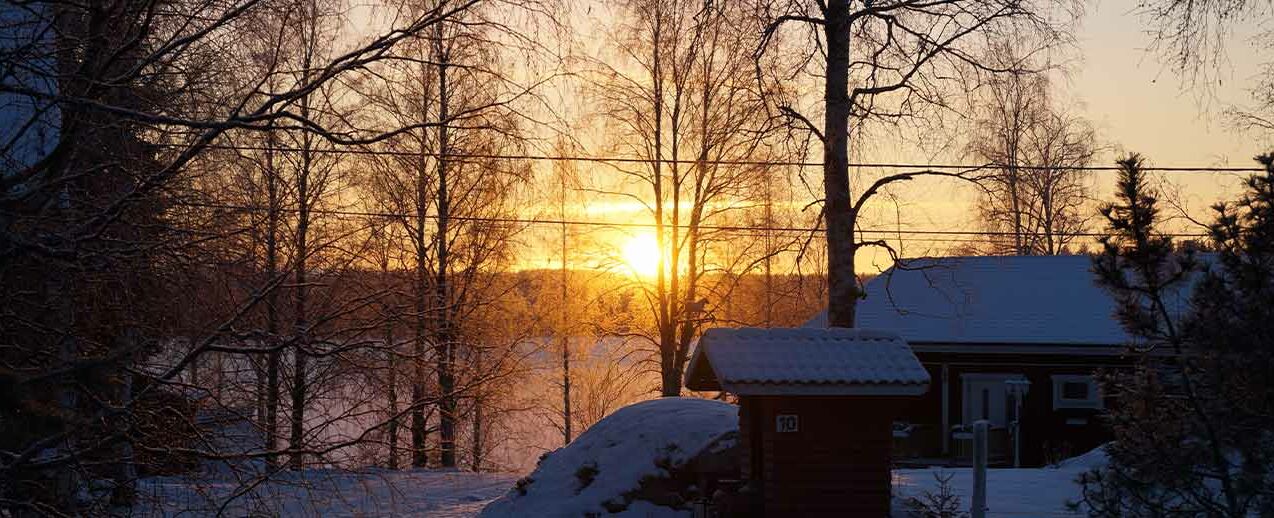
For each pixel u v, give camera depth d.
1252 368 7.73
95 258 6.55
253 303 7.02
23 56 6.37
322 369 8.48
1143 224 8.53
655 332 28.20
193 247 7.23
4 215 6.07
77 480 6.84
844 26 14.73
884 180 14.45
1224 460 7.95
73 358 6.69
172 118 6.11
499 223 22.78
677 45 22.59
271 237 7.70
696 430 14.66
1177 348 8.28
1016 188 17.61
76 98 5.92
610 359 29.61
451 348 11.03
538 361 24.73
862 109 14.09
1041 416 23.45
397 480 18.41
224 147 7.03
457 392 9.77
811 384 11.13
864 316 25.06
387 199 13.27
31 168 6.52
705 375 13.30
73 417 6.43
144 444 7.05
